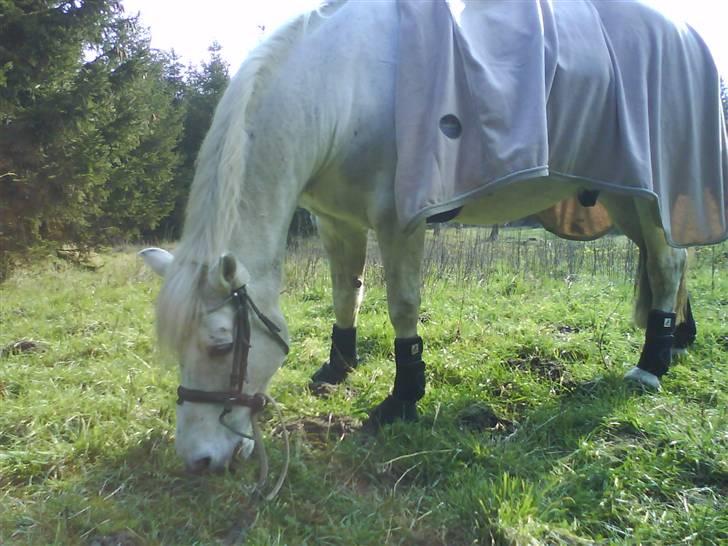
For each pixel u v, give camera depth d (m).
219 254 1.98
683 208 3.19
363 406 2.99
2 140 7.29
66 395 2.88
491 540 1.91
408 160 2.39
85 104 7.69
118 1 8.27
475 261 7.12
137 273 7.83
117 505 2.02
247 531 1.92
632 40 2.95
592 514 2.09
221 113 2.15
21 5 7.45
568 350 3.76
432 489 2.27
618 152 2.81
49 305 5.43
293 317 4.78
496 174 2.40
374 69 2.55
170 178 16.39
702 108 3.24
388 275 2.67
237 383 2.04
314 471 2.29
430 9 2.61
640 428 2.72
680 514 2.09
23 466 2.28
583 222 3.96
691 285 6.15
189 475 2.21
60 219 8.48
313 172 2.47
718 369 3.53
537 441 2.67
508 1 2.77
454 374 3.44
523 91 2.51
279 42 2.35
